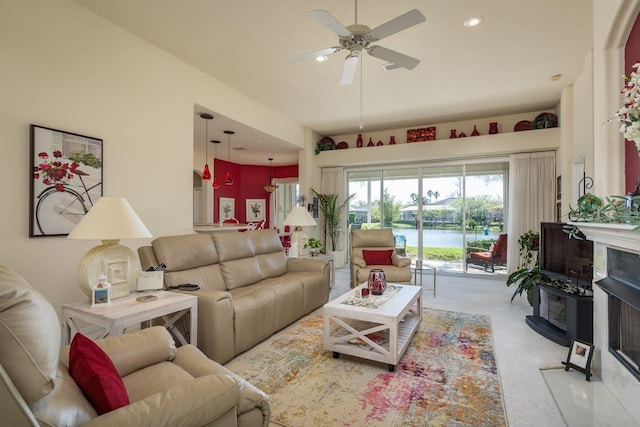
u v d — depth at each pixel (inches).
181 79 149.0
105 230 75.9
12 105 94.4
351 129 268.2
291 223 175.8
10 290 32.9
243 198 344.5
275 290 124.3
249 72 160.6
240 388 46.8
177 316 95.5
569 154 176.9
